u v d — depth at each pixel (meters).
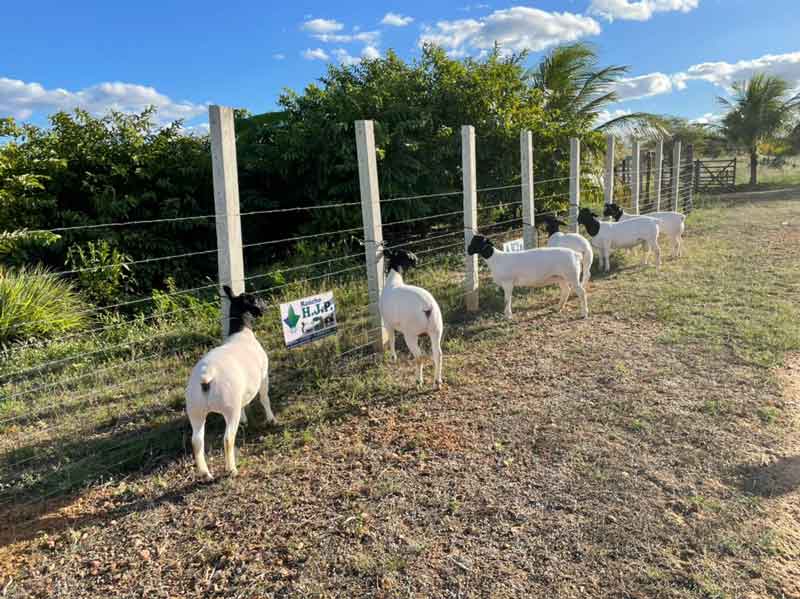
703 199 21.39
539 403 4.75
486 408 4.71
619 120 17.31
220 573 2.91
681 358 5.55
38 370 5.85
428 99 11.87
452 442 4.16
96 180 9.84
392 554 2.97
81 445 4.32
